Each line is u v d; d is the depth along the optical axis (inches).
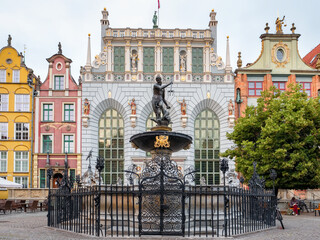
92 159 1894.7
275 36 1987.0
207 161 1932.8
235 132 1427.2
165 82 1951.3
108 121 1959.9
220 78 1964.8
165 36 1980.8
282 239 603.2
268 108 1390.3
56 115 1925.4
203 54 1983.3
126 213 719.7
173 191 593.9
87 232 616.4
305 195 1787.6
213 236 597.9
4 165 1889.8
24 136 1914.4
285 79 1968.5
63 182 751.7
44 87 1946.4
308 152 1295.5
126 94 1936.5
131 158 1877.5
